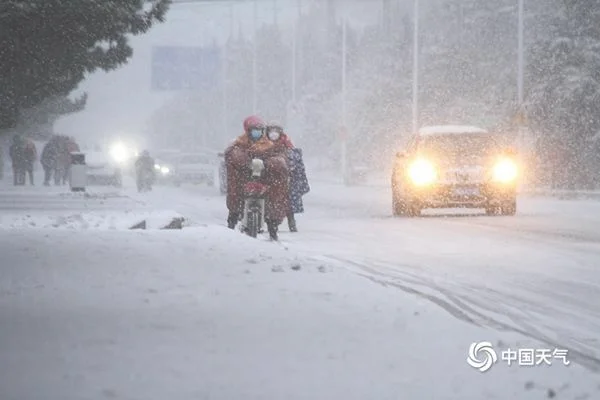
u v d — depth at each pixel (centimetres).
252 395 1468
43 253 3155
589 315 2423
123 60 5366
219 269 2856
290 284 2592
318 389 1510
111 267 2853
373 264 3488
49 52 4691
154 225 5006
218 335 1906
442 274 3203
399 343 1862
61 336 1870
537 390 1553
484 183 5991
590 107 11381
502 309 2502
